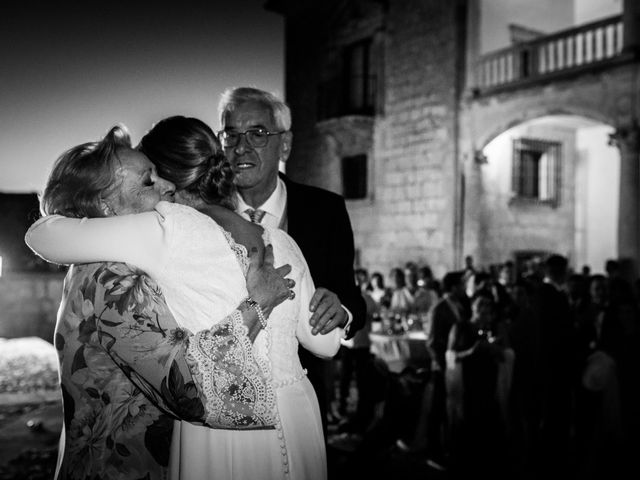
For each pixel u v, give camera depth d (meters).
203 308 1.11
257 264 1.20
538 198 11.73
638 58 8.09
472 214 10.36
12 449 4.86
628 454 4.12
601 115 8.52
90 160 1.22
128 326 1.08
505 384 4.18
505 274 7.80
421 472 4.29
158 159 1.26
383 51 11.69
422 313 7.02
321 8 12.91
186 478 1.14
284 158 2.04
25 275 10.30
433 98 10.71
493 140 10.73
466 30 10.38
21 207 10.08
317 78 13.05
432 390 4.66
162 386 1.06
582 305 5.70
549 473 4.16
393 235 11.38
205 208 1.27
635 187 8.18
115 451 1.16
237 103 1.91
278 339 1.22
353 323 1.88
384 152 11.62
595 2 12.06
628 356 4.14
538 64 9.52
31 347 9.21
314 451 1.25
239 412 1.09
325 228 1.97
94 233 1.12
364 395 5.08
